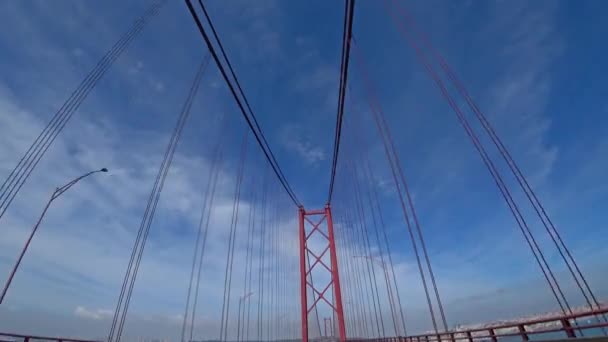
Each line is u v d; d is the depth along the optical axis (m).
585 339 5.07
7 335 7.59
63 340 8.70
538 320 6.17
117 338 8.16
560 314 5.57
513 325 6.86
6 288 10.04
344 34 14.03
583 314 5.04
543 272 5.62
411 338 11.98
